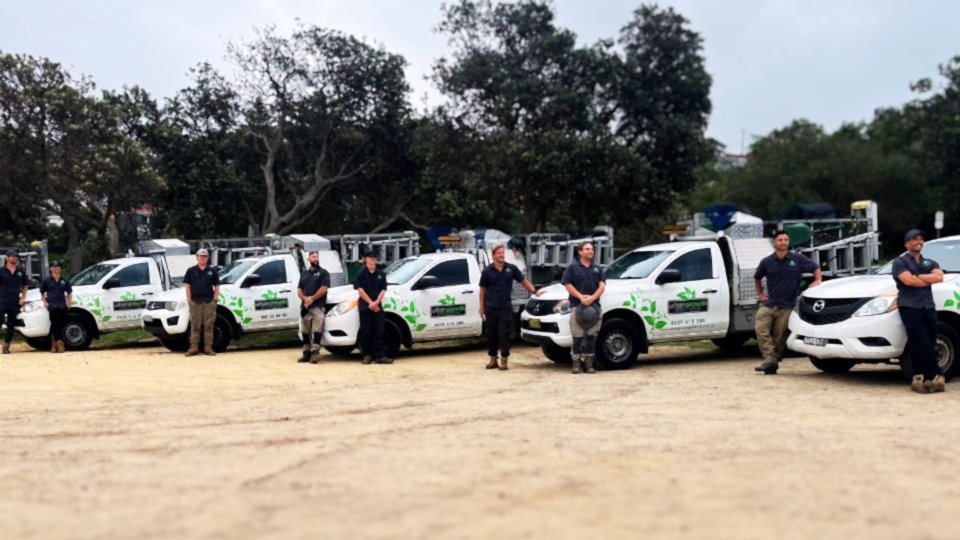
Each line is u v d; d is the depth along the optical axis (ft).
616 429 25.44
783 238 38.40
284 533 15.39
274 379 40.24
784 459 21.17
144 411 30.35
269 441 24.02
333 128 118.21
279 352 55.77
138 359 52.06
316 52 116.47
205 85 120.16
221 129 122.42
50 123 92.84
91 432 26.16
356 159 122.72
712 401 31.09
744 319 45.60
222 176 118.11
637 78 99.40
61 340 59.31
